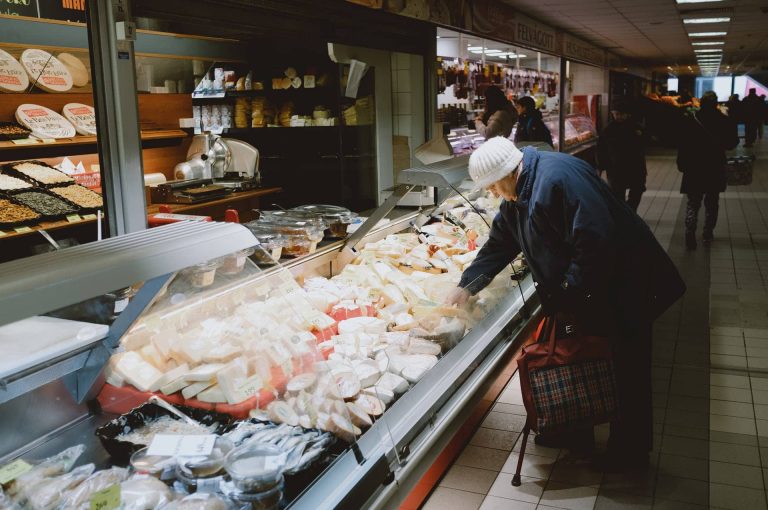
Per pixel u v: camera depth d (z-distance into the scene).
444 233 4.85
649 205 11.41
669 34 13.11
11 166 4.96
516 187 3.23
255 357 2.39
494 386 3.88
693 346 5.03
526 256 3.39
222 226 2.36
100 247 1.97
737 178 10.26
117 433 2.12
